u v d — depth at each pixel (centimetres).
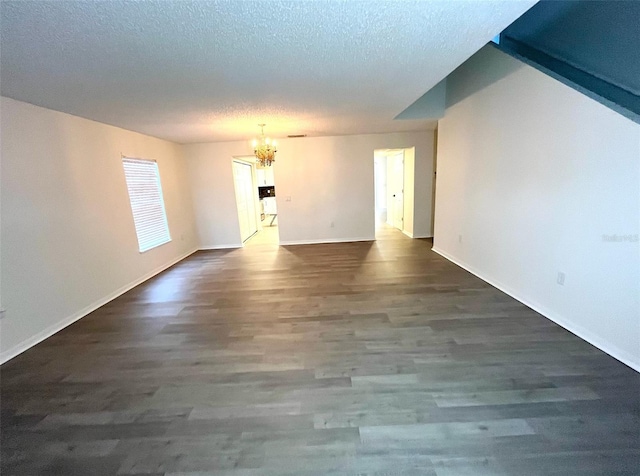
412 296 349
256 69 229
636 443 154
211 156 631
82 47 183
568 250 258
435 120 495
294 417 181
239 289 403
